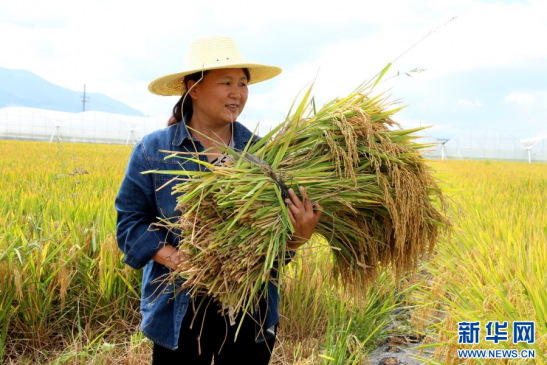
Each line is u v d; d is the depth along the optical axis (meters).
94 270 4.34
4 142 31.73
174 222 2.35
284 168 2.32
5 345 3.80
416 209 2.39
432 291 4.25
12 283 3.81
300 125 2.36
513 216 6.84
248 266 2.11
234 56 2.39
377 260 2.57
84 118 52.59
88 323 3.98
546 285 3.57
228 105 2.41
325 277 4.40
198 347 2.34
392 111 2.42
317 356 3.68
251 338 2.40
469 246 5.41
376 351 3.91
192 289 2.25
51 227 4.54
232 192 2.08
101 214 5.17
